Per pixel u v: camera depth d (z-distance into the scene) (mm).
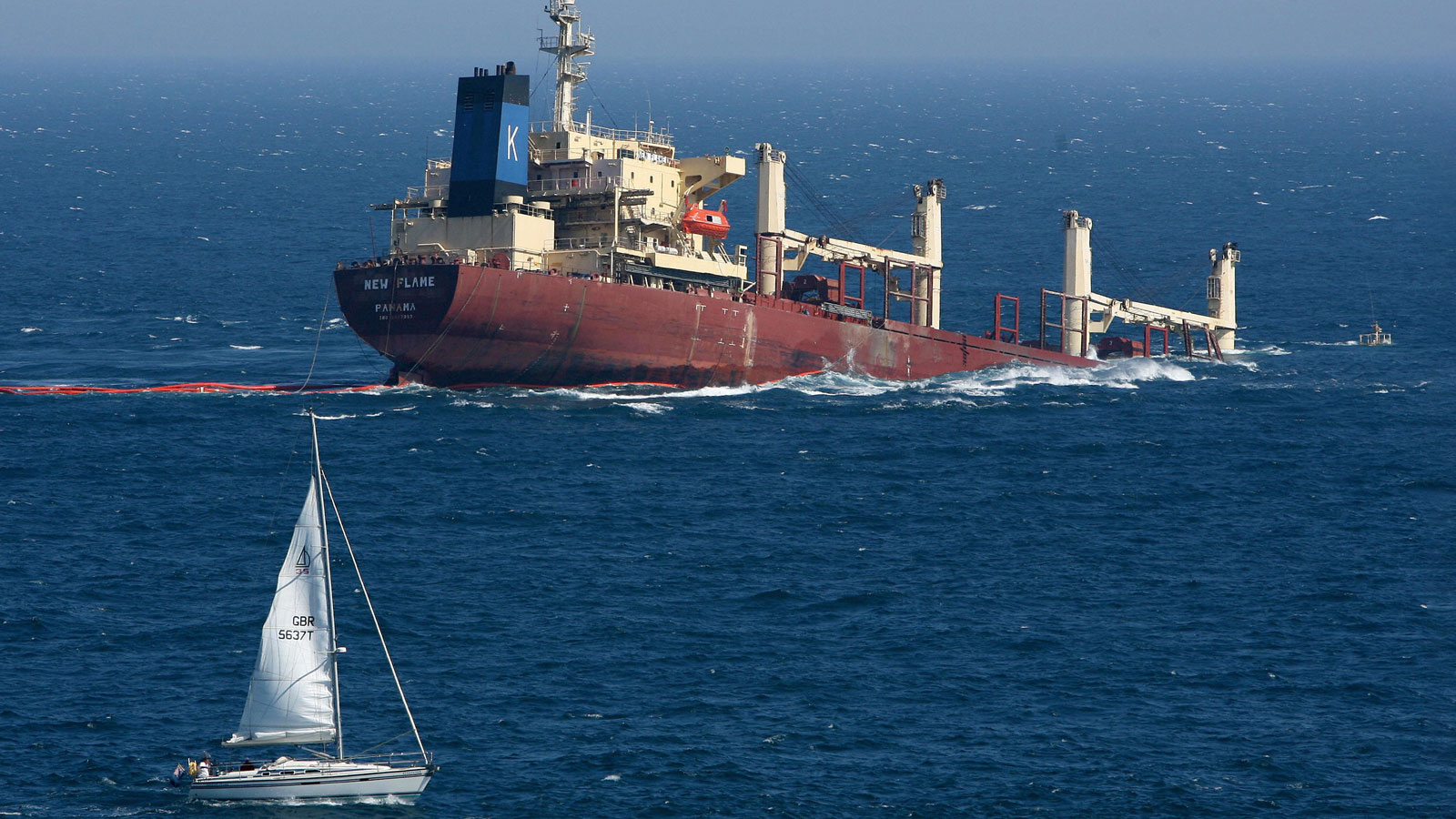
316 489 104938
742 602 142250
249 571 148250
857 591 145375
